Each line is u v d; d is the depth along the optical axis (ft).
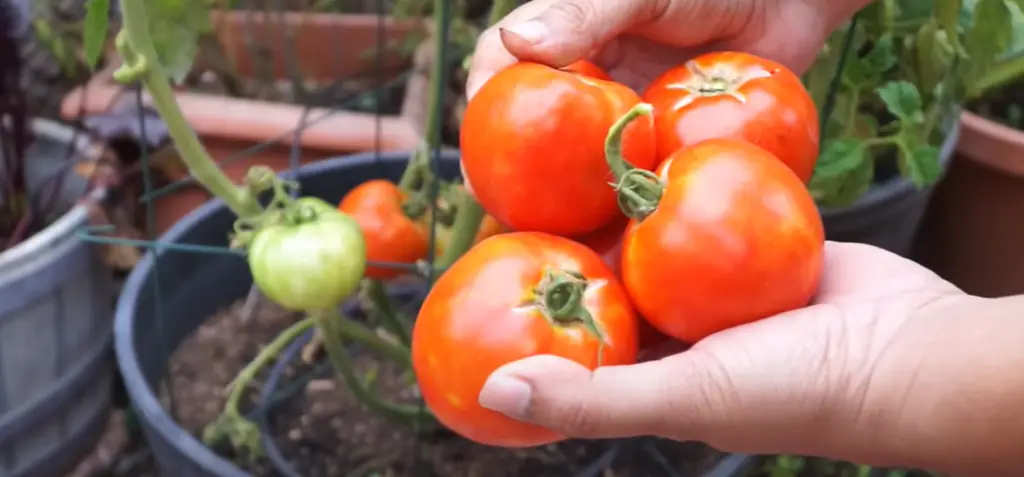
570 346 0.97
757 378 0.96
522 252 1.00
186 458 1.48
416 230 1.68
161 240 1.81
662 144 1.10
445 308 1.00
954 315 0.99
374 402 1.67
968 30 2.14
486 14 2.83
